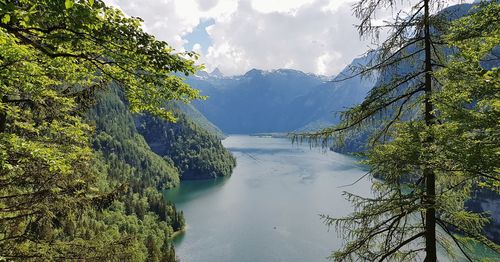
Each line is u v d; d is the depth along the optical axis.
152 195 113.25
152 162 181.12
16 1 8.38
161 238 85.75
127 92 12.12
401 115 13.45
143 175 163.25
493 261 12.02
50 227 14.06
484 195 64.81
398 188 11.66
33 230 13.52
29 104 12.64
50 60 11.04
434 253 12.24
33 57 10.21
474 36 10.45
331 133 13.34
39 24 8.66
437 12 11.96
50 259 12.63
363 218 12.31
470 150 9.34
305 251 77.56
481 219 11.30
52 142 12.52
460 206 11.70
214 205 121.69
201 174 192.88
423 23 12.00
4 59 9.04
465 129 9.55
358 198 12.73
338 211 103.88
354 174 157.62
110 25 9.21
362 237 12.41
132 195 106.44
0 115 11.18
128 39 9.51
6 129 12.30
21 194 12.44
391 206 11.62
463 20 10.92
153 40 10.02
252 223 98.50
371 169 12.15
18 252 12.38
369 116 13.07
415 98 13.03
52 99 12.83
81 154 13.42
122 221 84.19
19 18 7.76
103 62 10.63
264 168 193.38
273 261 73.31
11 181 12.02
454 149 9.62
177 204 128.00
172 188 168.12
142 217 94.94
